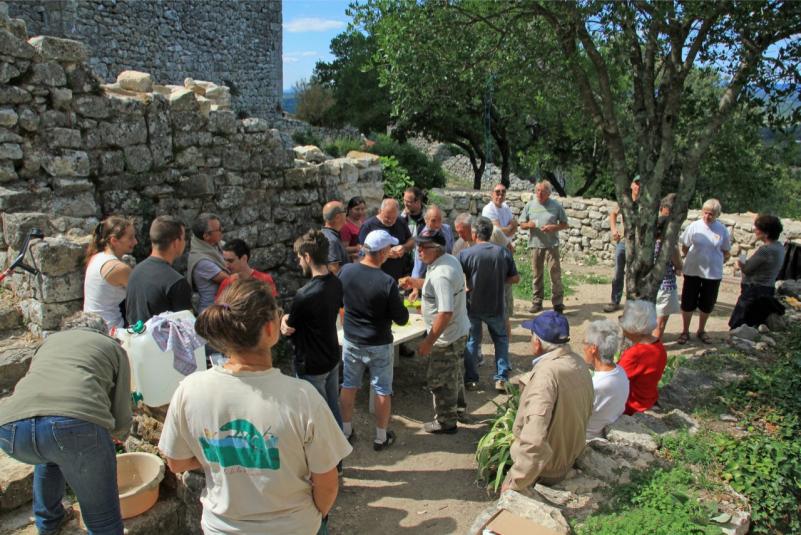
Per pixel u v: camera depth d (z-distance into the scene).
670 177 11.45
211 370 2.19
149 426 3.60
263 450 2.09
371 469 4.46
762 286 6.70
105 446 2.73
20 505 3.35
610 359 4.05
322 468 2.18
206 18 18.48
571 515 3.27
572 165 19.36
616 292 8.55
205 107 6.43
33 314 4.34
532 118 17.95
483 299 5.58
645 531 3.07
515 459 3.28
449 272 4.59
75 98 5.32
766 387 4.98
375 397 4.64
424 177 18.88
